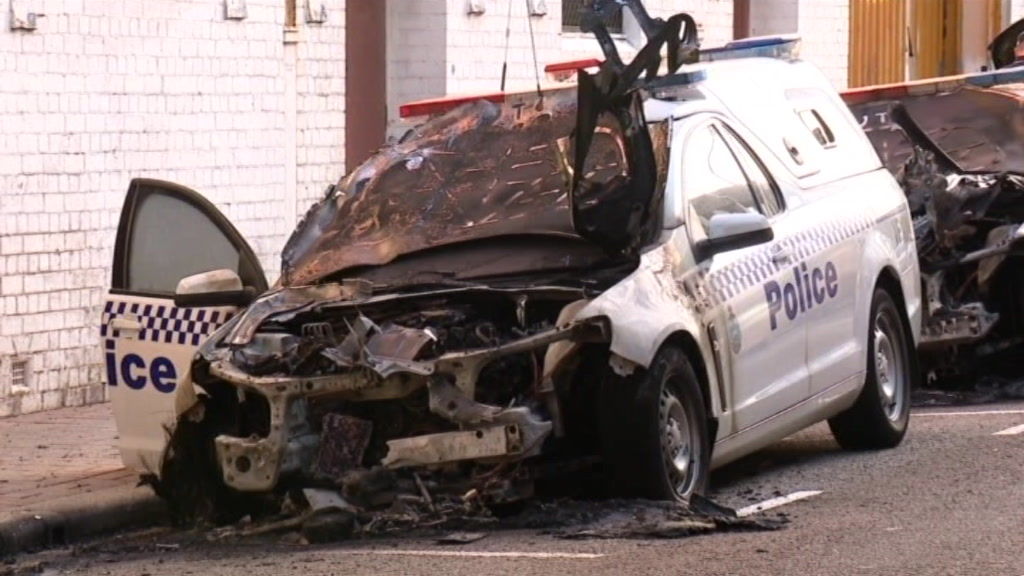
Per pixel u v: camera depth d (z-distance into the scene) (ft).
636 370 79.46
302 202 139.64
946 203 121.08
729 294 85.92
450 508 79.25
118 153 122.52
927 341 119.44
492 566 71.61
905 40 218.59
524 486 79.30
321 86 141.08
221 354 81.97
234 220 132.16
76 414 116.98
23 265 116.16
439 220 89.61
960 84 135.44
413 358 78.13
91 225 120.67
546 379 78.59
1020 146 131.64
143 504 90.22
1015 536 74.95
